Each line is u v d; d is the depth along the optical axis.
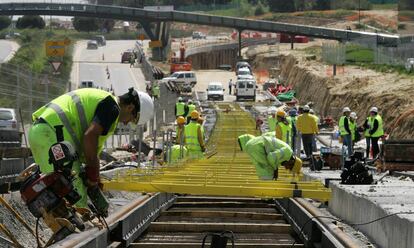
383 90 63.19
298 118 31.39
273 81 118.06
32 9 171.88
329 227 13.41
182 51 153.00
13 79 34.00
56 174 9.80
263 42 192.38
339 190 19.36
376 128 32.28
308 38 183.00
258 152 18.55
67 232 9.99
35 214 9.88
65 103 10.28
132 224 13.98
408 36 80.44
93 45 176.75
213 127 56.28
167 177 16.59
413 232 12.16
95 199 10.56
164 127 53.06
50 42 69.00
